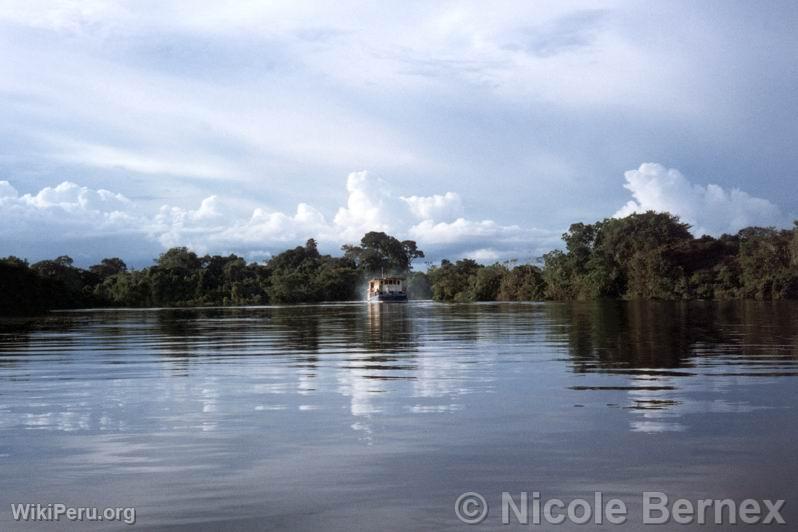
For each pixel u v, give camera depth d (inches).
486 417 248.7
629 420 239.9
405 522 148.6
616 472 179.6
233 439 220.5
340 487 171.2
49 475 184.4
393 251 4803.2
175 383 347.9
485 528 145.2
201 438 222.7
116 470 188.5
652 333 649.6
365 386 327.3
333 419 249.3
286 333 778.8
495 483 172.6
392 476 179.0
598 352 472.7
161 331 867.4
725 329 692.7
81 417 259.3
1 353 538.3
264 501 162.2
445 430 228.7
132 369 414.6
